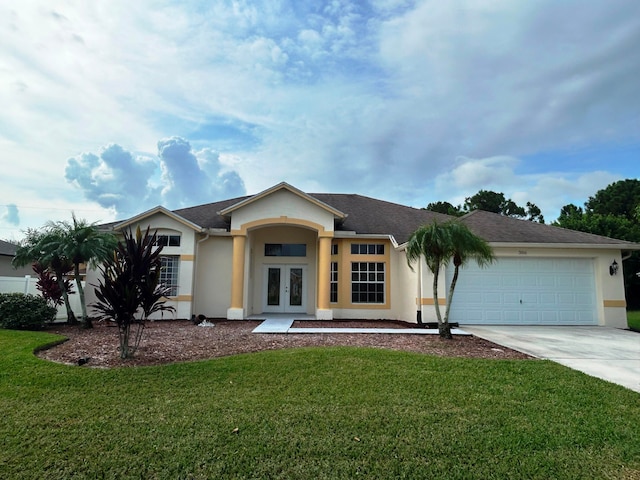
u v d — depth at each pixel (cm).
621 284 1472
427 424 475
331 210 1595
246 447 413
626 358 855
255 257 1822
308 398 560
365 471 372
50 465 376
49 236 1302
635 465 388
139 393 579
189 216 1827
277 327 1304
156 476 360
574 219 3131
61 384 614
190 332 1195
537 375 695
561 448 421
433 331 1248
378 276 1678
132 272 795
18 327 1191
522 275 1480
